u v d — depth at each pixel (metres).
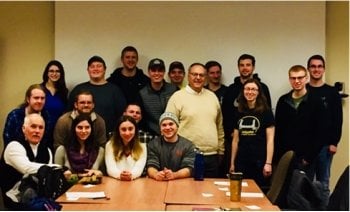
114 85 4.33
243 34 4.86
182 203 2.66
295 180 2.91
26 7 5.05
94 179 3.25
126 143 3.56
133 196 2.84
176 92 4.04
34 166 3.19
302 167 4.05
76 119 3.61
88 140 3.64
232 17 4.87
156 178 3.40
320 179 4.21
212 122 3.99
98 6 4.88
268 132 3.85
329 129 4.14
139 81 4.57
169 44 4.89
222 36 4.88
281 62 4.86
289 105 4.11
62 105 4.41
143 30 4.89
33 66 5.07
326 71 4.96
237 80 4.36
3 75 5.07
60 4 4.88
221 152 4.16
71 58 4.88
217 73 4.60
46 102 4.30
